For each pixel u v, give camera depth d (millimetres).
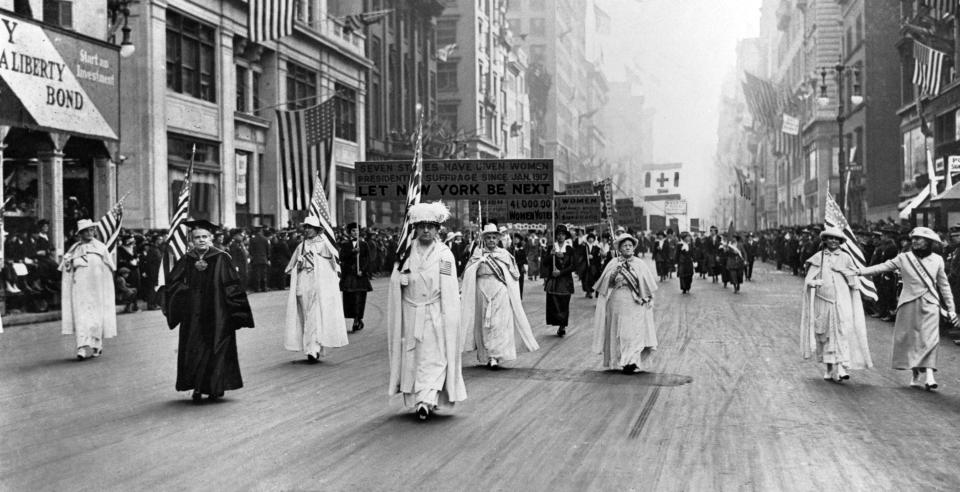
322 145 30062
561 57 117688
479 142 74062
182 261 9188
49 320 18406
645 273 11305
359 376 10961
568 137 124375
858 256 12070
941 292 10219
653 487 6031
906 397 9578
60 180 21359
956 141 33125
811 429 7914
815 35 63500
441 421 8219
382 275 37469
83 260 12477
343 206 44781
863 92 49406
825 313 10594
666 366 11875
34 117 18969
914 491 5980
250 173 35281
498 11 84000
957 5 32219
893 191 47906
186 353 9117
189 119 29922
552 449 7109
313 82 41125
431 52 66500
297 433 7680
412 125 60469
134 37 27156
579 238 22578
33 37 19047
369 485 6062
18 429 7809
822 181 60656
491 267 11836
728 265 27453
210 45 31828
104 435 7578
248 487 6008
